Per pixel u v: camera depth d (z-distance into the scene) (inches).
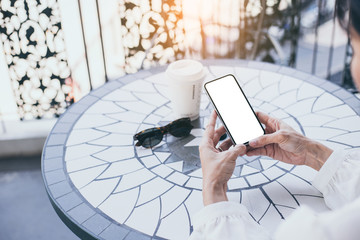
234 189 43.8
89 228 39.8
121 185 45.4
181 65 55.1
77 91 113.9
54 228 92.9
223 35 109.7
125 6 100.1
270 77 66.2
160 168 47.8
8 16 96.8
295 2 105.5
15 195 102.1
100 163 49.1
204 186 36.7
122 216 41.1
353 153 41.4
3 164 111.3
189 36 108.6
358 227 21.4
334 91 61.3
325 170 41.4
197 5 105.4
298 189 43.4
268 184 44.3
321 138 51.0
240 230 31.0
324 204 41.4
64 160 50.0
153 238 38.1
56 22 98.7
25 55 102.3
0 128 111.7
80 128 56.0
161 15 101.9
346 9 105.9
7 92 122.4
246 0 105.1
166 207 41.9
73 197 44.0
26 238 90.5
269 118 47.3
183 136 53.2
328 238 22.0
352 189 39.2
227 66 70.1
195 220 33.4
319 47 124.4
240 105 48.0
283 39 110.5
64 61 104.2
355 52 105.0
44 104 110.8
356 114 55.5
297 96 60.6
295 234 23.8
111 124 56.6
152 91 64.3
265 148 46.1
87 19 130.8
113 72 119.0
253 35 109.9
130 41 104.7
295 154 44.9
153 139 51.0
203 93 63.4
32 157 112.3
